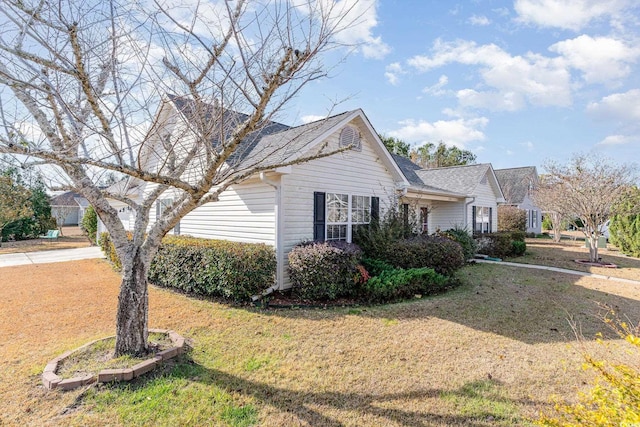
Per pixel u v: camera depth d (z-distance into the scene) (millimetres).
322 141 8352
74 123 3377
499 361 4082
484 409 3090
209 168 3451
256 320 5602
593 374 3711
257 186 8023
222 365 3922
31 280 9000
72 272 10234
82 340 4691
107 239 12453
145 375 3602
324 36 3107
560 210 14812
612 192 12133
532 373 3770
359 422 2916
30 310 6199
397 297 7102
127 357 3820
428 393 3359
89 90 3156
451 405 3158
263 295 6996
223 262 6613
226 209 8906
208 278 6926
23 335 4910
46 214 25672
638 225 13805
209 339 4715
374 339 4773
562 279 9148
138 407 3072
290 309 6285
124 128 3447
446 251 8453
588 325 5391
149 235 4070
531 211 27844
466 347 4500
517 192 27359
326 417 2984
